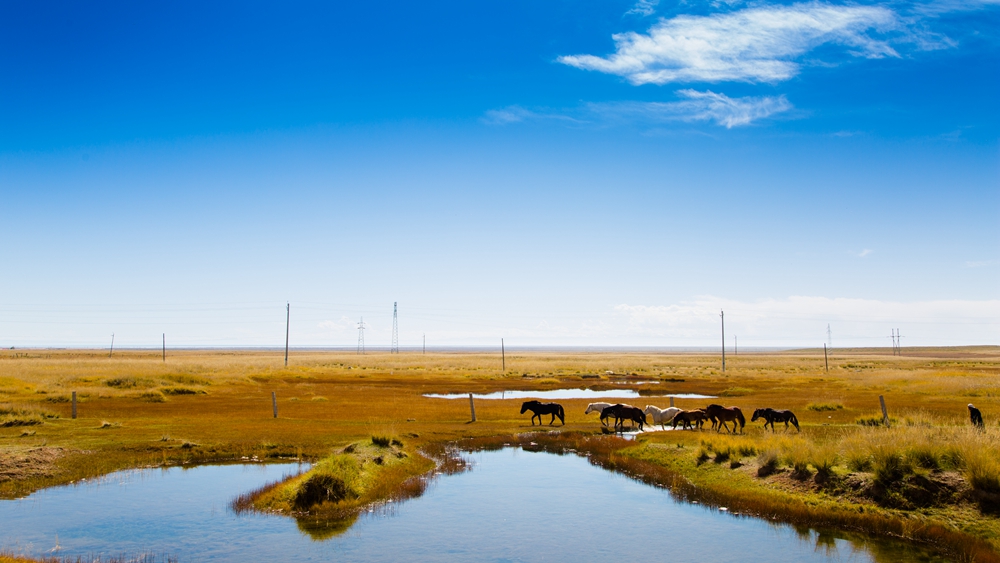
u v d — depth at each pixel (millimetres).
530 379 76250
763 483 18719
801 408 39844
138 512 16453
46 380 51156
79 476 20156
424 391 56469
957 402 41438
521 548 14148
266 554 13547
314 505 16844
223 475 20641
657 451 23984
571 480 20906
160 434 26797
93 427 28609
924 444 17328
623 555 13766
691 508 17531
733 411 27812
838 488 17188
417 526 15695
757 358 194500
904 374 68438
